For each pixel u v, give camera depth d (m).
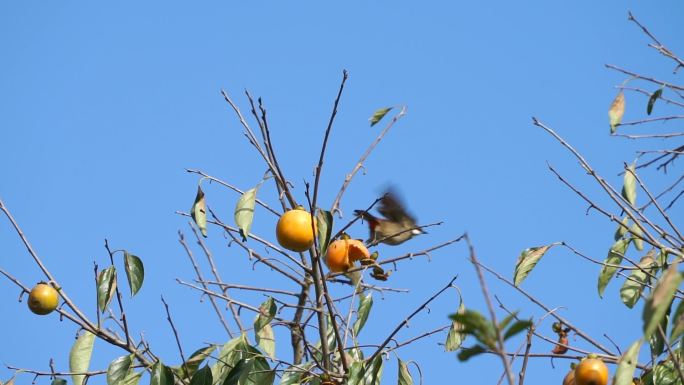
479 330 5.06
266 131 9.50
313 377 9.61
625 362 6.79
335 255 10.19
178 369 9.91
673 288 5.41
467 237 5.36
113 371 9.41
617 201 9.51
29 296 9.65
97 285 9.71
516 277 9.77
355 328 9.81
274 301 9.95
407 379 9.58
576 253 9.90
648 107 10.54
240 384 9.41
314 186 8.98
